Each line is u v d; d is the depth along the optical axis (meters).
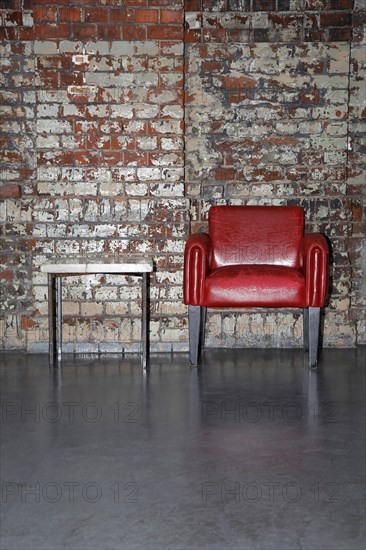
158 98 4.96
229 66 5.15
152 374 4.38
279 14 5.11
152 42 4.92
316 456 2.92
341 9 5.09
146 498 2.51
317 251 4.43
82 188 4.99
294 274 4.49
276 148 5.18
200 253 4.48
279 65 5.14
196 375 4.34
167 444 3.07
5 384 4.13
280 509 2.41
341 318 5.16
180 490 2.58
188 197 5.20
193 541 2.19
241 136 5.18
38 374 4.39
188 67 5.15
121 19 4.90
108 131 4.97
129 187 5.00
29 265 5.19
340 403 3.71
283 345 5.15
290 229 4.87
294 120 5.17
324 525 2.29
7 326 5.20
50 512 2.39
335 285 5.16
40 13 4.88
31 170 5.17
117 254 5.02
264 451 2.98
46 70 4.92
